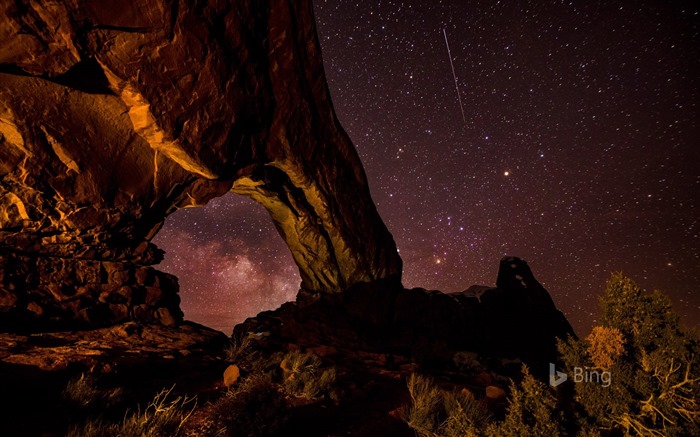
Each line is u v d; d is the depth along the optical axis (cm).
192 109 471
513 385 264
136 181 518
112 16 371
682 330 251
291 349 645
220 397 376
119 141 487
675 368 234
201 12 454
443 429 341
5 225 451
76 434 251
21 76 390
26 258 471
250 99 561
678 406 227
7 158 414
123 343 450
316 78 721
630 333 270
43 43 351
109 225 521
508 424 247
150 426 273
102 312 513
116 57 396
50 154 437
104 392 312
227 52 502
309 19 673
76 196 470
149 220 575
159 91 435
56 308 467
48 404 291
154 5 397
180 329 567
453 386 519
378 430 345
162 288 602
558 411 249
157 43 416
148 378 389
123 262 570
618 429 247
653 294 269
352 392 444
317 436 323
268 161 649
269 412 313
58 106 425
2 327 409
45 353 351
